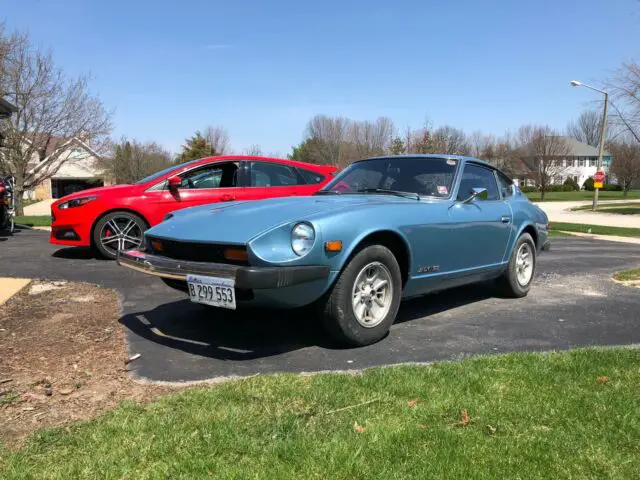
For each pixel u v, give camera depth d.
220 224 3.71
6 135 21.75
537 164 52.78
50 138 23.67
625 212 28.17
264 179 7.92
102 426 2.55
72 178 44.34
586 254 9.86
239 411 2.70
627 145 51.84
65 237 7.46
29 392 3.01
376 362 3.56
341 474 2.15
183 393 2.95
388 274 3.93
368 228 3.71
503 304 5.32
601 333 4.28
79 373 3.31
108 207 7.37
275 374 3.27
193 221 3.94
